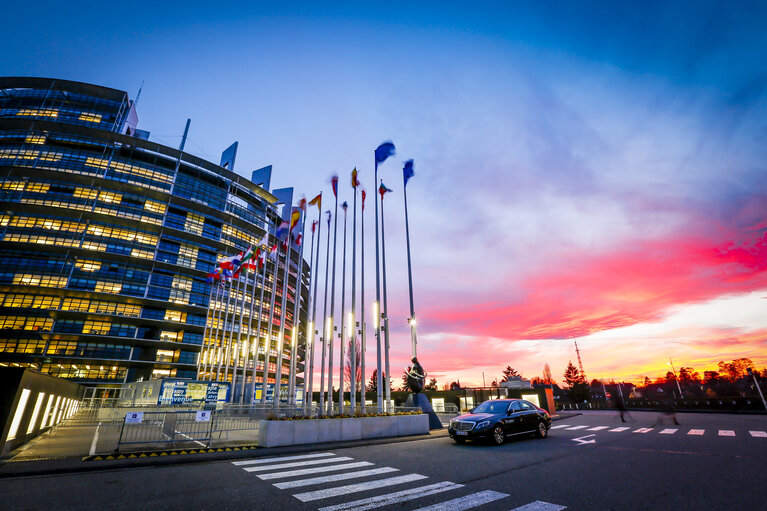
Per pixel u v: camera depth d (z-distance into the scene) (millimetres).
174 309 62125
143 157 67625
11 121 60969
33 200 57062
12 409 10383
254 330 71875
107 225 60094
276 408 19781
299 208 32188
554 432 17219
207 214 70062
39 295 53906
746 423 20203
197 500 6367
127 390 41625
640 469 8469
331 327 23781
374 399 47750
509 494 6531
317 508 5898
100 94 69312
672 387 77938
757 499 5883
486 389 35906
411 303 21734
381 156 24641
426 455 11055
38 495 6730
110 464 9492
